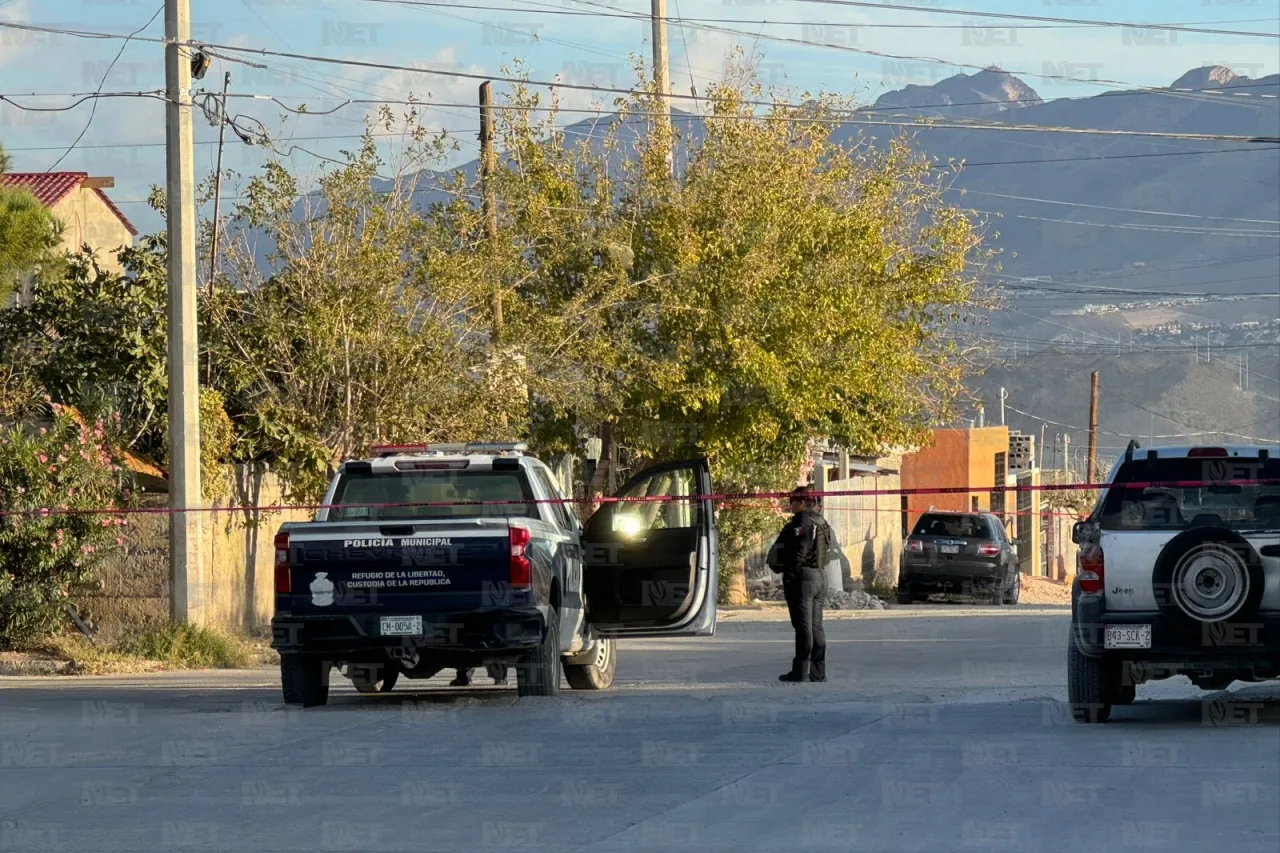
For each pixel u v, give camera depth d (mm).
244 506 42031
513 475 28625
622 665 37750
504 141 52562
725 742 20672
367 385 42906
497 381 45438
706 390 51781
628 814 16062
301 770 19016
